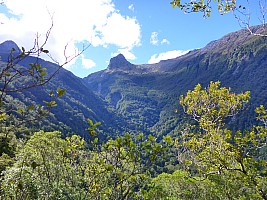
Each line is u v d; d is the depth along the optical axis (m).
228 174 14.04
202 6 6.48
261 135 11.77
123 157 3.83
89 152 4.44
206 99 13.56
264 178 12.20
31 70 2.77
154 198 14.22
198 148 13.02
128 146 3.85
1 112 2.76
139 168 3.88
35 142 9.34
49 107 2.95
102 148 4.00
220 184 15.86
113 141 3.88
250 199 15.40
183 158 13.40
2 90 2.63
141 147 3.85
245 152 12.11
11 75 2.68
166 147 3.89
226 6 6.30
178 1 6.52
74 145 4.47
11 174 5.27
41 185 5.59
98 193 4.31
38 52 2.79
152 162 3.85
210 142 12.66
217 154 12.42
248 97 13.18
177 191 20.48
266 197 12.09
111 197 4.11
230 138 12.41
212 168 13.42
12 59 2.68
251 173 12.23
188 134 13.46
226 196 17.19
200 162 13.25
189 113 13.98
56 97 2.98
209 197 19.33
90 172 4.41
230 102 13.25
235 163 13.16
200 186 19.78
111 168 3.83
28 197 5.52
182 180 20.27
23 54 2.73
